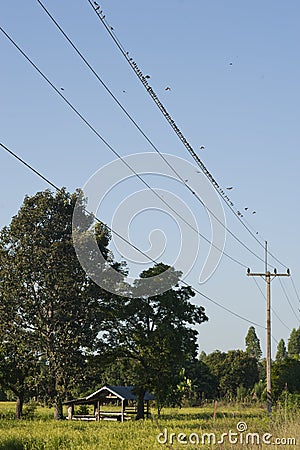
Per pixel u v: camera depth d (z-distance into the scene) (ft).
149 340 244.63
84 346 241.14
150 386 245.86
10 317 242.37
